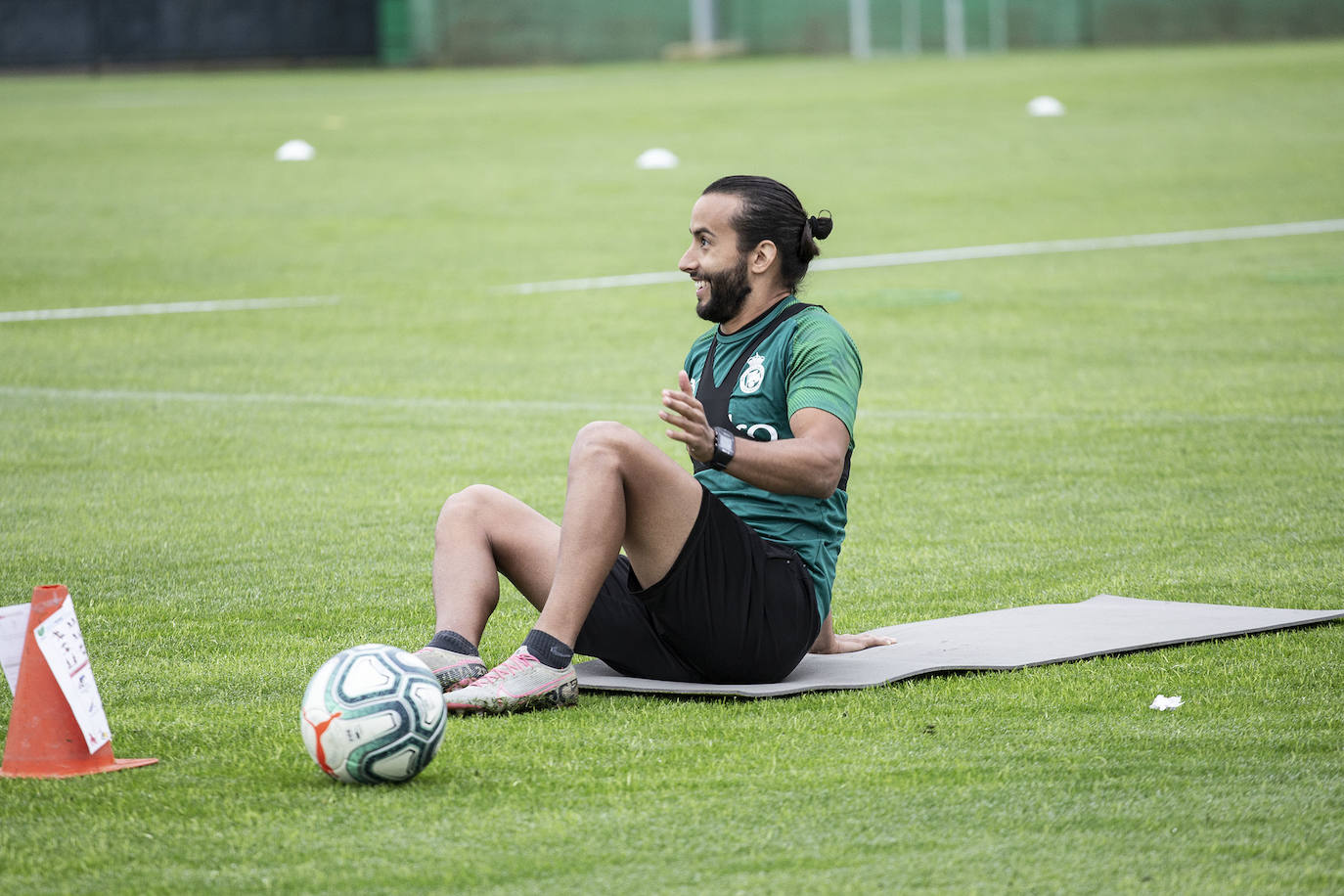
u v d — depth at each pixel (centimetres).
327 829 1112
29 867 1050
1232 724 1341
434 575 1474
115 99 11450
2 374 3562
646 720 1375
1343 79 10419
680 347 3881
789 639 1452
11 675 1257
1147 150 7862
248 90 12206
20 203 6556
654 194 6756
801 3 15488
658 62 15075
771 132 8762
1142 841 1077
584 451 1401
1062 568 2012
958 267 5094
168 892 1009
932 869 1032
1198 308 4278
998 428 2941
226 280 4941
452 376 3550
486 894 1002
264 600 1878
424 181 7212
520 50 15062
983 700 1421
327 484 2542
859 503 2398
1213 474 2533
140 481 2570
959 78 11538
